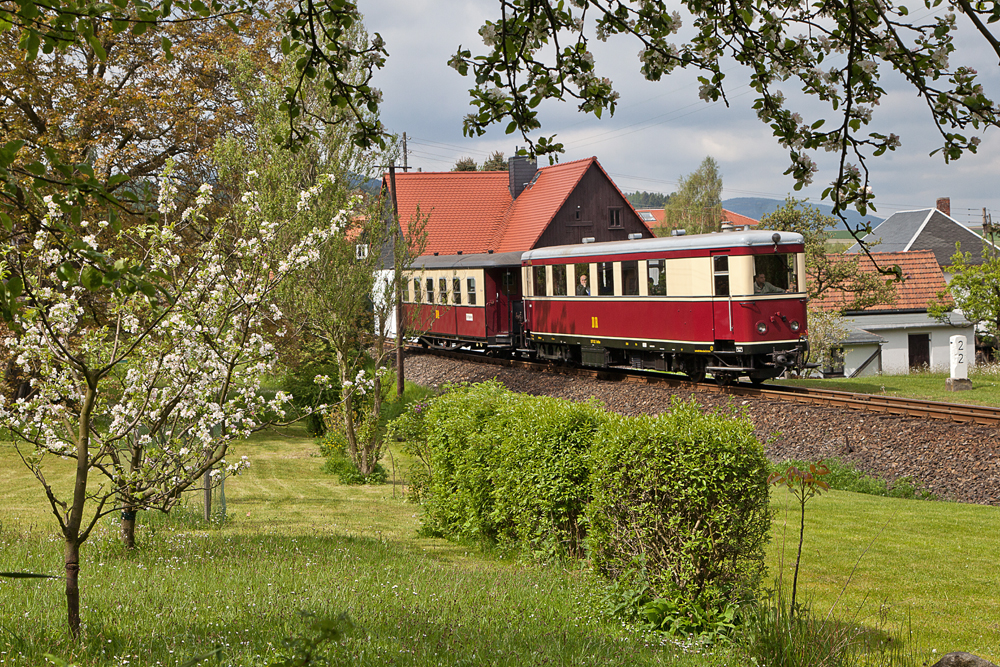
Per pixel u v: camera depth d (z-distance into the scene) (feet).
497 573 29.45
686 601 24.16
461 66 15.05
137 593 23.29
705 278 68.69
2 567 27.27
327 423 61.62
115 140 73.36
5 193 11.53
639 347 76.07
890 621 25.71
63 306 24.25
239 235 52.47
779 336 67.05
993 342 137.08
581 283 83.51
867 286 130.31
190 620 20.45
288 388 75.15
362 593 24.30
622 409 71.51
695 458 24.34
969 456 49.19
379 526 41.81
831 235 147.54
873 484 49.39
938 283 145.18
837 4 14.11
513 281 99.45
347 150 55.11
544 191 148.25
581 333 83.87
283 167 54.34
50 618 19.98
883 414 56.44
